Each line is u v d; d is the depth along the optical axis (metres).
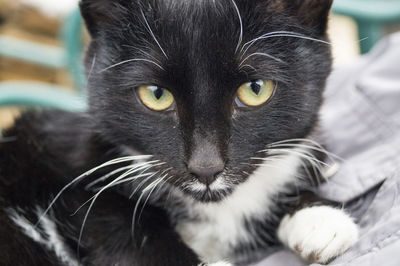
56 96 0.48
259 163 0.35
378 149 0.35
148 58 0.33
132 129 0.35
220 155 0.33
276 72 0.34
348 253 0.30
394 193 0.31
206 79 0.33
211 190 0.34
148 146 0.35
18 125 0.39
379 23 0.49
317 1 0.36
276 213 0.37
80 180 0.36
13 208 0.36
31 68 0.85
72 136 0.38
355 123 0.37
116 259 0.33
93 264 0.34
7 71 0.84
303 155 0.36
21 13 0.90
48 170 0.37
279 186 0.37
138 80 0.34
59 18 0.91
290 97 0.34
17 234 0.35
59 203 0.35
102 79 0.35
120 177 0.35
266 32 0.34
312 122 0.36
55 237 0.35
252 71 0.33
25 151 0.38
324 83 0.36
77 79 0.44
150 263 0.33
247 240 0.37
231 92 0.33
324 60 0.36
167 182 0.35
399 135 0.36
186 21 0.33
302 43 0.35
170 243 0.34
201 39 0.33
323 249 0.32
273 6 0.35
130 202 0.35
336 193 0.35
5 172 0.37
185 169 0.34
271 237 0.37
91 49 0.37
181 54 0.33
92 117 0.36
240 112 0.34
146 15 0.34
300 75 0.35
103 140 0.36
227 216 0.36
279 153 0.35
